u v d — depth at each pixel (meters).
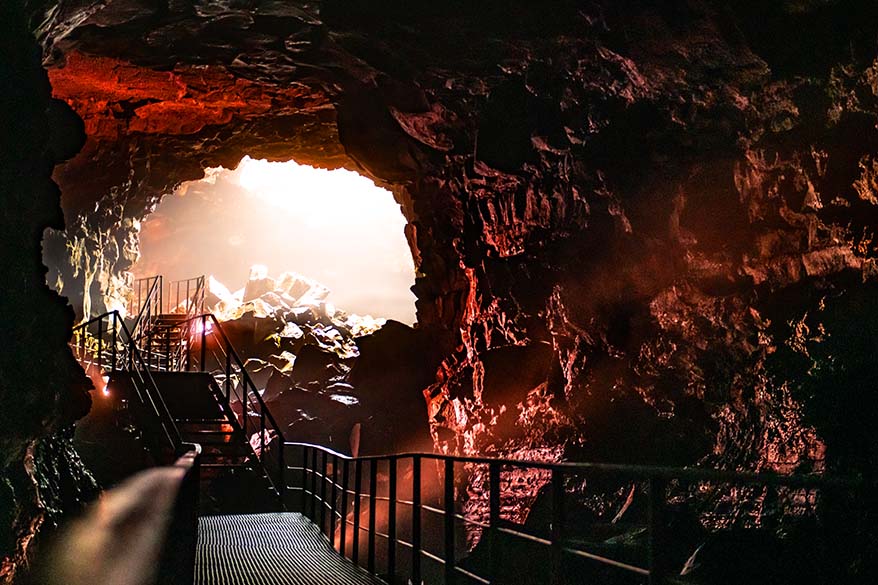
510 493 19.06
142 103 22.58
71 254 24.89
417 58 14.91
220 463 15.38
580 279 17.16
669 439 15.75
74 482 7.38
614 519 16.09
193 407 16.02
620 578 13.24
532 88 15.12
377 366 26.36
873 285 12.72
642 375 16.33
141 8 14.45
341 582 8.63
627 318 16.45
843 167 12.57
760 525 12.86
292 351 31.27
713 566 12.07
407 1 13.20
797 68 12.01
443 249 22.22
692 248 14.80
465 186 19.17
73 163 24.17
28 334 5.63
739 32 11.71
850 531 10.92
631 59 13.04
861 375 12.57
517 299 19.14
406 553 22.41
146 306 23.09
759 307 14.24
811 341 13.45
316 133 26.19
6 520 5.23
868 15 10.86
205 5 14.31
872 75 11.52
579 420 17.70
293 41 16.23
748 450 14.14
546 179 17.22
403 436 25.03
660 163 14.83
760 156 13.52
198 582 8.56
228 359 16.67
